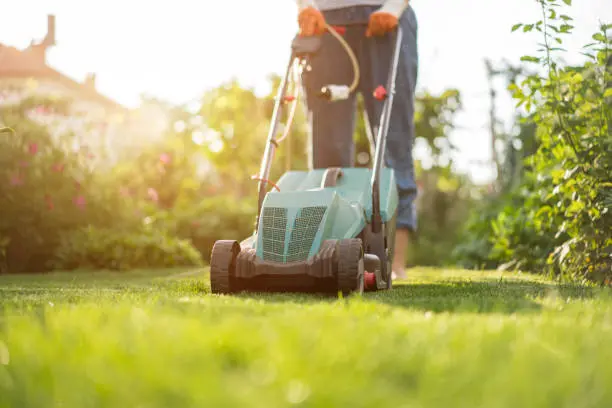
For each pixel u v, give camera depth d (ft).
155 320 6.23
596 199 16.07
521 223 24.53
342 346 4.81
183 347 4.83
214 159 54.24
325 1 17.46
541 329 5.76
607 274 15.53
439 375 4.07
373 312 7.53
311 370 4.05
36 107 29.71
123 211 28.22
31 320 6.70
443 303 9.09
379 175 13.96
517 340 5.22
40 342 5.08
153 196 39.11
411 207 17.89
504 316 7.22
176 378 3.89
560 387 3.74
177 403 3.63
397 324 6.09
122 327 5.89
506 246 24.86
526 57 17.03
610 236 15.87
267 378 3.91
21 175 25.54
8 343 5.36
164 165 47.34
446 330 5.65
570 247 16.30
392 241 15.10
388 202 14.49
